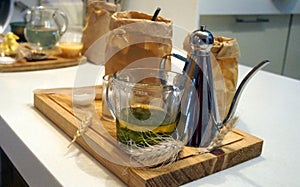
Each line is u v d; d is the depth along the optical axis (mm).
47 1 1551
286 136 803
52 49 1322
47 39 1309
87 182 565
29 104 887
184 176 575
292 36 2115
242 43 1860
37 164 633
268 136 798
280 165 665
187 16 1374
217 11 1626
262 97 1079
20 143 703
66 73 1185
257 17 1866
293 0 1969
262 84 1221
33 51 1265
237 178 607
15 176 906
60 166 608
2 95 940
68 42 1346
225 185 583
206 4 1574
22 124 769
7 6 1471
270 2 1864
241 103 1014
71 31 1594
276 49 2057
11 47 1215
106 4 1243
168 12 1442
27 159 678
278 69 2115
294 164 672
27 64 1180
